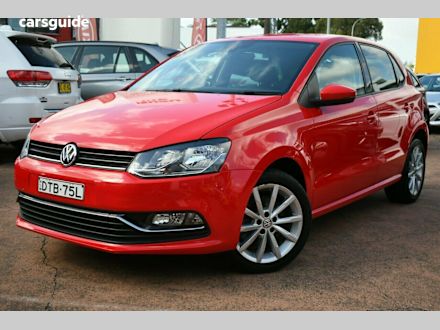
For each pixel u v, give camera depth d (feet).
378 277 11.69
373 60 16.57
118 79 28.27
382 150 15.79
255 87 13.17
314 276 11.65
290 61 13.73
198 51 15.70
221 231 10.61
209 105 11.89
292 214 12.07
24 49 21.95
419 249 13.66
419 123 18.07
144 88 14.65
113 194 10.14
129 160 10.27
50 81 22.20
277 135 11.53
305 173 12.32
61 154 10.96
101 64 28.27
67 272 11.52
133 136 10.58
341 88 12.67
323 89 12.79
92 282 11.05
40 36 22.85
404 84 18.11
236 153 10.69
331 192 13.51
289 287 11.03
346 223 15.89
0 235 13.82
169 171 10.17
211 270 11.78
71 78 23.12
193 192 10.25
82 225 10.77
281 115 11.96
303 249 13.44
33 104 21.66
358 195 14.92
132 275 11.44
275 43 14.70
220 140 10.59
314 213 13.06
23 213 12.00
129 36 55.42
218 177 10.42
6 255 12.42
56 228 11.21
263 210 11.43
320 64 13.82
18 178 11.78
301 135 12.14
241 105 11.84
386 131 15.89
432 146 34.01
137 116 11.48
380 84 16.44
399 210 17.53
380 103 15.66
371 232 15.03
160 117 11.28
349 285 11.22
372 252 13.34
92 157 10.61
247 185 10.77
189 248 10.40
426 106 20.86
